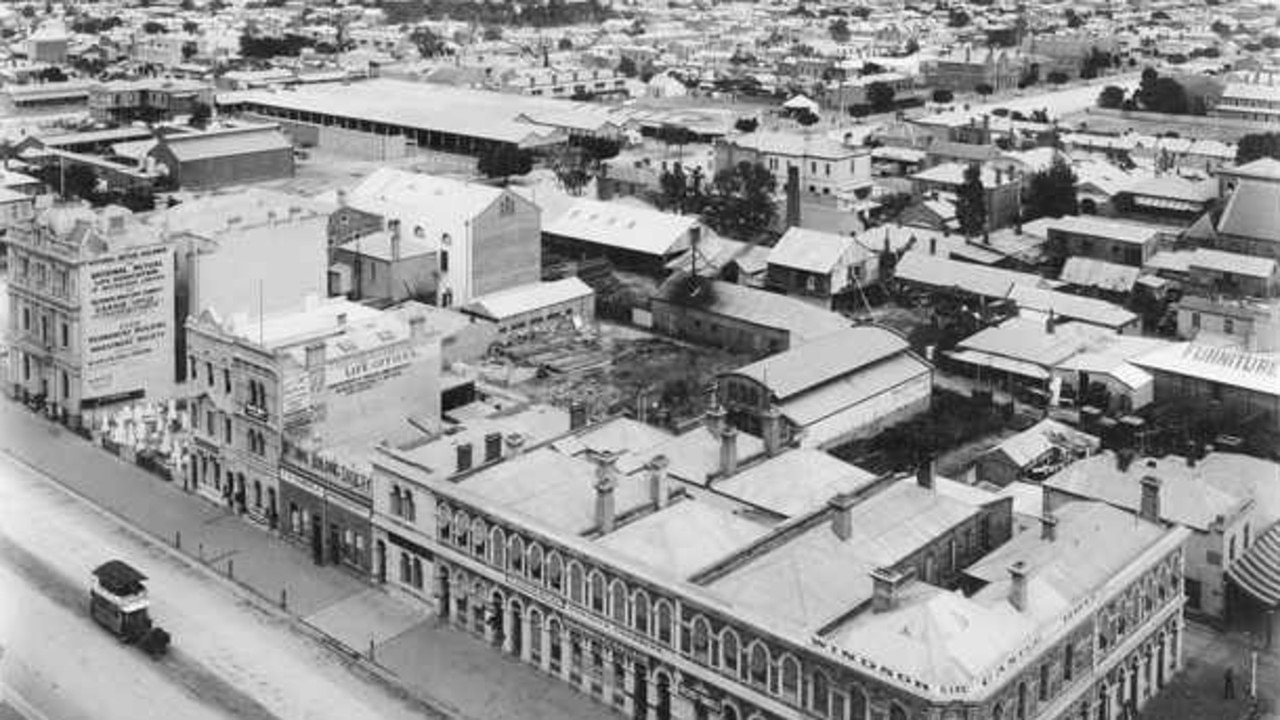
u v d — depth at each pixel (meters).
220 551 138.12
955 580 115.81
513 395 181.38
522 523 115.69
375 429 150.12
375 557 130.88
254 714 109.50
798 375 166.62
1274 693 113.81
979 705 91.12
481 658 118.88
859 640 96.25
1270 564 126.38
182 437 164.50
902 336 189.50
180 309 179.38
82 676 114.00
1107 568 109.06
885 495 120.62
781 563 107.94
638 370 194.25
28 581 130.38
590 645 112.50
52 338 172.50
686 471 130.50
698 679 104.75
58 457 161.75
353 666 117.44
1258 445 161.12
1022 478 151.62
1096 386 177.88
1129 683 110.44
